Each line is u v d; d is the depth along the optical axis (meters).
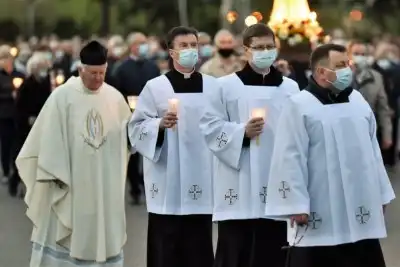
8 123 34.97
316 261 14.64
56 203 18.22
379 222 14.77
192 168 18.22
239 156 17.14
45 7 104.50
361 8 85.31
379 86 31.34
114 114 18.48
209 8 90.06
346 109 14.70
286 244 17.48
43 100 31.11
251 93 17.52
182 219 18.33
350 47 31.50
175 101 17.34
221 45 27.30
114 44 37.19
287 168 14.43
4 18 108.19
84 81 18.16
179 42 18.08
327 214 14.52
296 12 28.91
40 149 18.00
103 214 18.25
